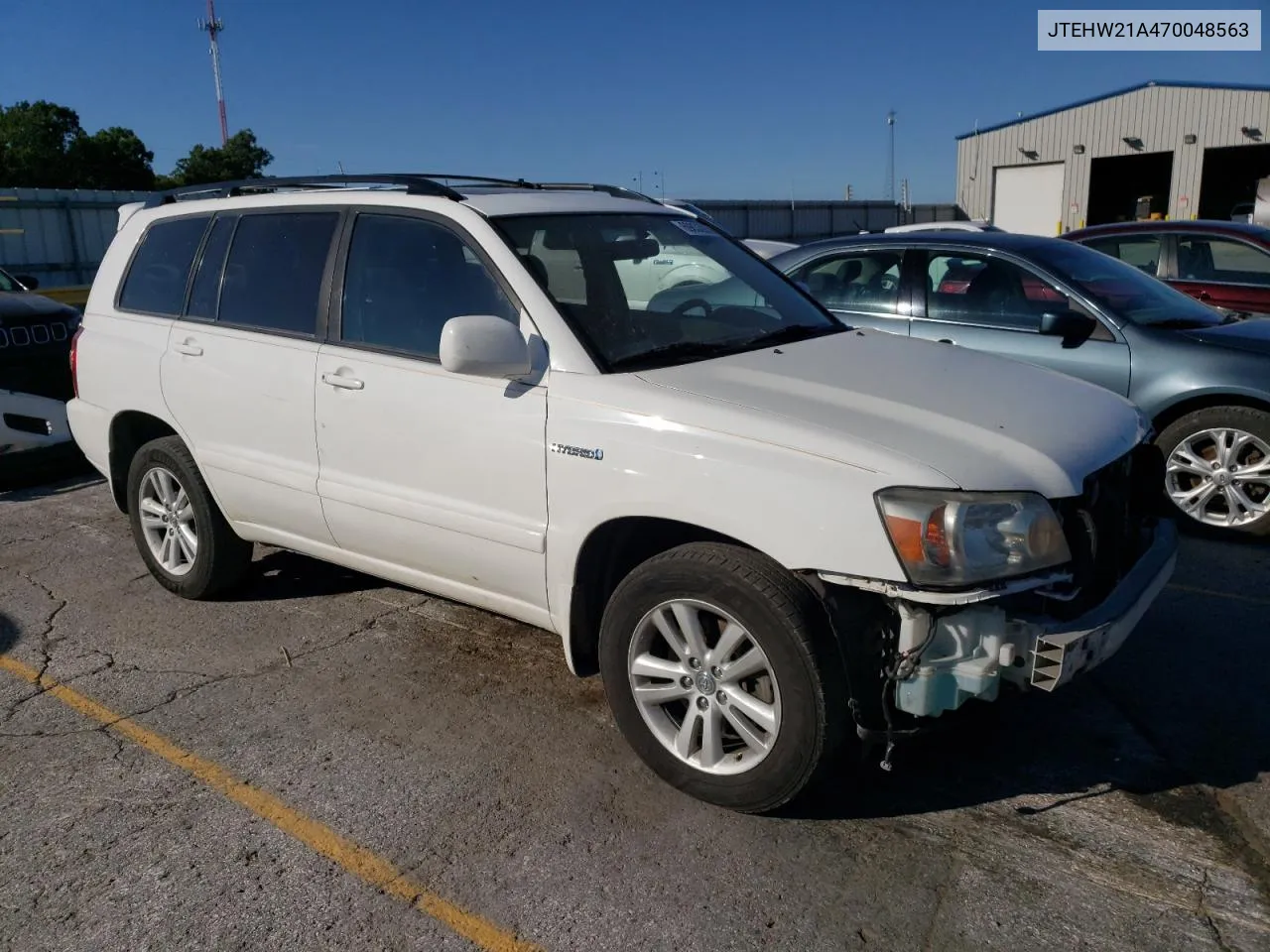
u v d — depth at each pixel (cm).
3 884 299
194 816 330
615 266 393
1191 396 556
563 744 370
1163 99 3191
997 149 3597
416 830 321
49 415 736
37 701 410
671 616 325
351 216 418
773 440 301
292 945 273
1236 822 317
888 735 295
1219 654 430
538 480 348
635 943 271
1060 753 358
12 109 4259
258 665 438
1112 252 836
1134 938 268
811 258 695
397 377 387
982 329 617
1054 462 302
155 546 516
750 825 319
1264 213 1531
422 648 453
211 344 458
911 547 279
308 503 427
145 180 4475
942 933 272
